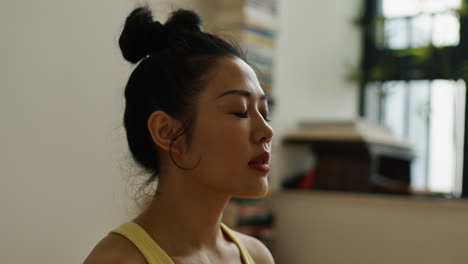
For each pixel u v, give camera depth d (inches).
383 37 138.1
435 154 131.3
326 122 118.5
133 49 34.1
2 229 66.4
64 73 74.0
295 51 122.7
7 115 66.7
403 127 136.7
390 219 104.8
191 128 30.0
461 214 98.1
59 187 73.3
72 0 74.9
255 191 29.7
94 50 78.6
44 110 71.4
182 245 30.8
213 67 30.5
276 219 117.0
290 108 121.7
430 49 131.3
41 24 70.9
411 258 102.3
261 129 29.9
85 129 77.2
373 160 112.3
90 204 77.6
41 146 71.0
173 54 31.5
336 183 114.5
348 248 108.7
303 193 114.5
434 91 132.1
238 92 29.8
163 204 31.3
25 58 68.9
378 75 137.3
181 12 34.2
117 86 82.5
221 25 104.5
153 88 31.5
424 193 109.2
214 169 29.5
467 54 127.3
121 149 82.6
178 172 30.9
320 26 131.8
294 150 124.8
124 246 29.2
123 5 83.0
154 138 30.7
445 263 99.2
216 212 31.6
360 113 143.5
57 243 73.1
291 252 114.6
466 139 126.6
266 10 108.4
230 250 34.0
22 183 68.6
